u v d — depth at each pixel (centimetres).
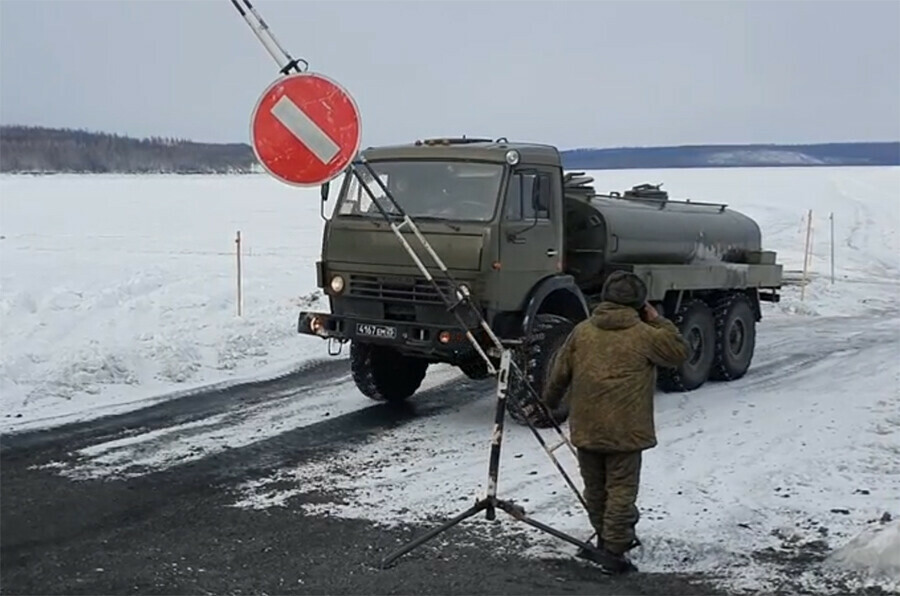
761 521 654
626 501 568
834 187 5512
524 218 906
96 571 564
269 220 4025
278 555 592
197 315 1488
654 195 1234
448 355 894
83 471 754
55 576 556
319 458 805
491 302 869
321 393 1055
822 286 2250
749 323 1229
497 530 635
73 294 1625
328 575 562
